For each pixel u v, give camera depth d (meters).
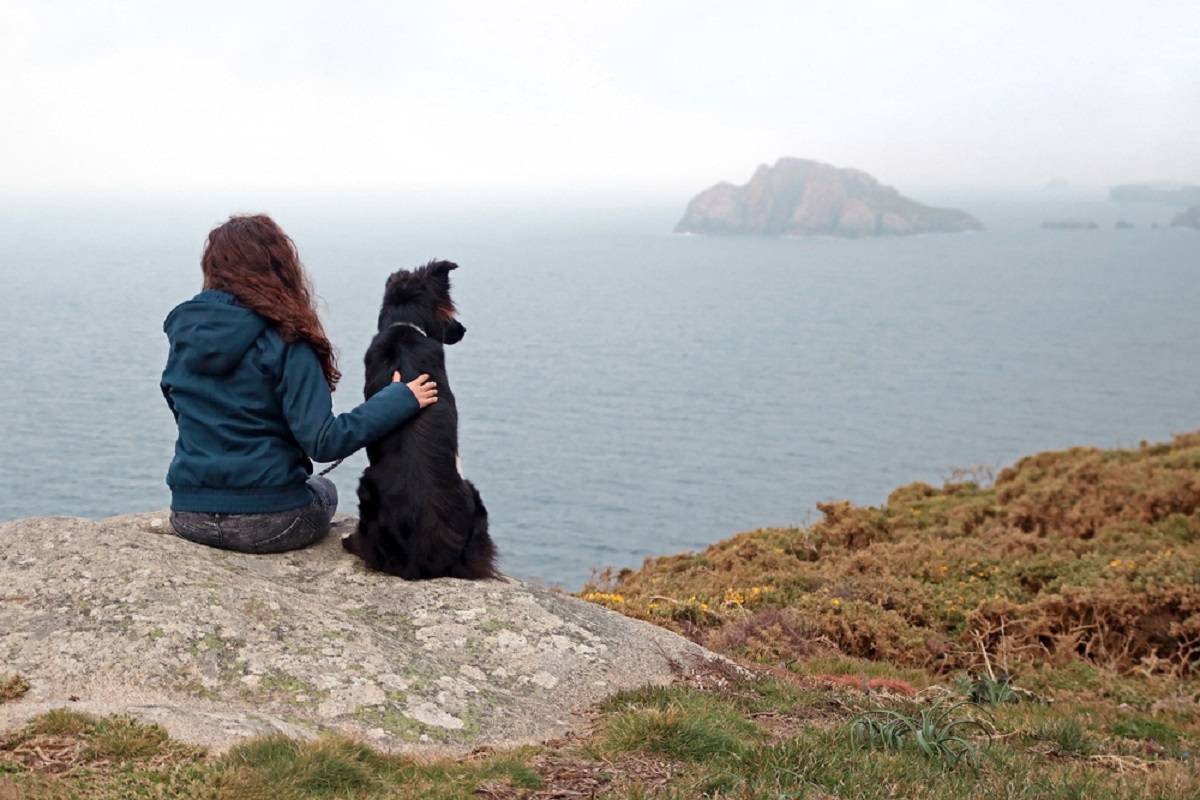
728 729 5.52
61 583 5.47
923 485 20.53
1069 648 10.36
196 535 6.15
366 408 6.05
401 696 5.29
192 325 5.81
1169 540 14.35
